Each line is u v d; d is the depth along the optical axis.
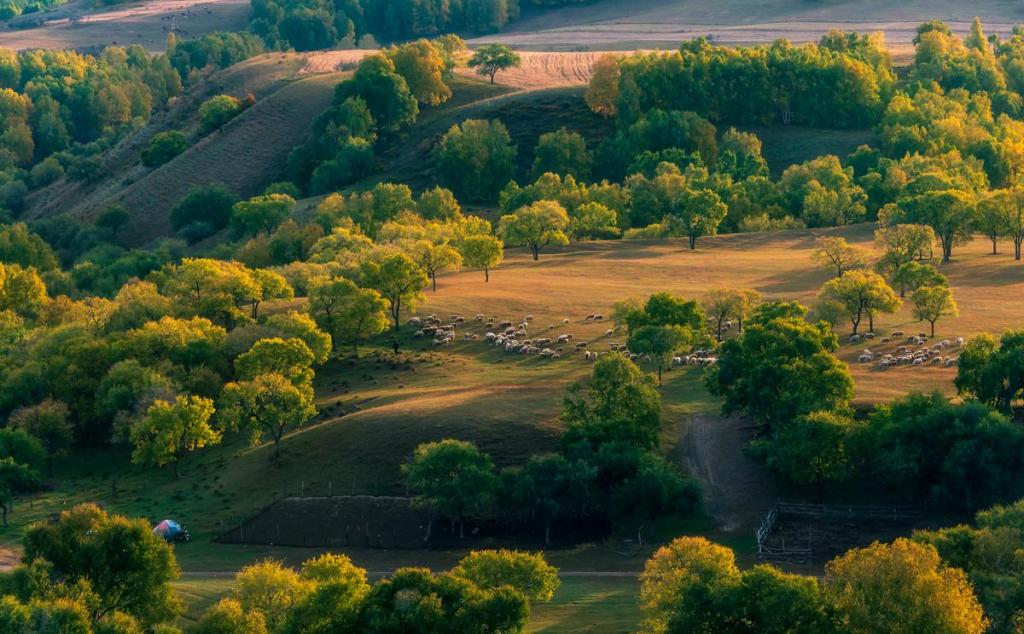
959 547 103.69
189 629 99.12
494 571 103.50
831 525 129.50
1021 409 144.12
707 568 96.38
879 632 89.88
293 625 96.19
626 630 103.50
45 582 101.88
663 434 150.38
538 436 146.50
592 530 134.00
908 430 131.88
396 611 94.62
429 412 155.00
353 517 139.25
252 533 139.88
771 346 149.12
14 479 156.25
